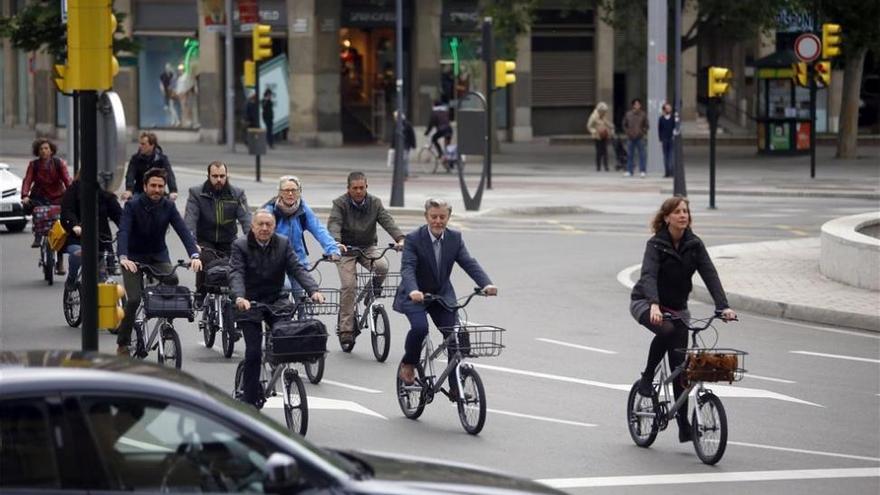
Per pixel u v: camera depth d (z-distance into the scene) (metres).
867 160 161.25
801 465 37.31
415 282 41.53
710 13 161.12
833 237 69.25
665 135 139.50
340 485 20.84
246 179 127.62
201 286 53.41
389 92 186.62
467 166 153.38
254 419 21.16
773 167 150.75
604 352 53.50
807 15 163.50
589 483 35.09
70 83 34.06
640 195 120.75
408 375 42.09
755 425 42.16
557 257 81.31
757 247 82.75
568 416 43.06
